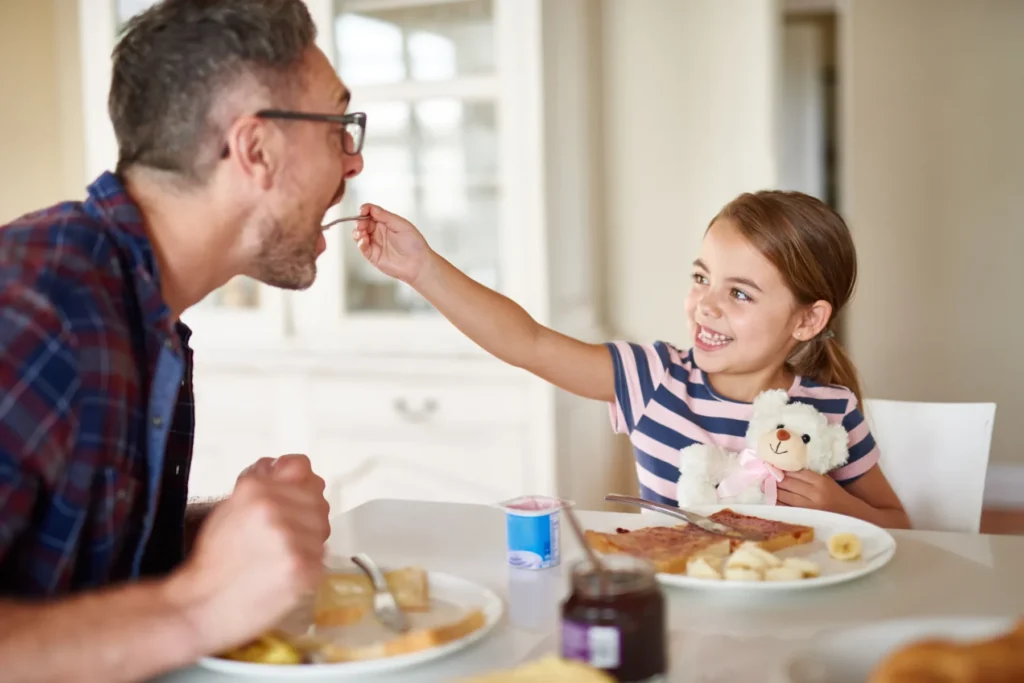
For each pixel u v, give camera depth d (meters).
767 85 2.96
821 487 1.33
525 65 2.56
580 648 0.72
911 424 1.54
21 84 3.23
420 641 0.77
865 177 4.17
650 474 1.53
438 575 0.96
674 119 3.05
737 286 1.48
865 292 4.21
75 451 0.75
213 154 0.89
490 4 2.57
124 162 0.92
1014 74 4.02
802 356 1.60
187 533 1.06
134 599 0.73
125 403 0.79
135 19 0.91
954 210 4.11
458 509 1.28
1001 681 0.57
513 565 1.04
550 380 1.55
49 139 3.24
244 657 0.77
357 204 2.74
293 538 0.73
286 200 0.94
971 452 1.49
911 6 4.05
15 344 0.72
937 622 0.80
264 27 0.89
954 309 4.15
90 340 0.76
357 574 0.94
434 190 2.68
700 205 3.05
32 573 0.76
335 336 2.76
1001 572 0.97
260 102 0.90
